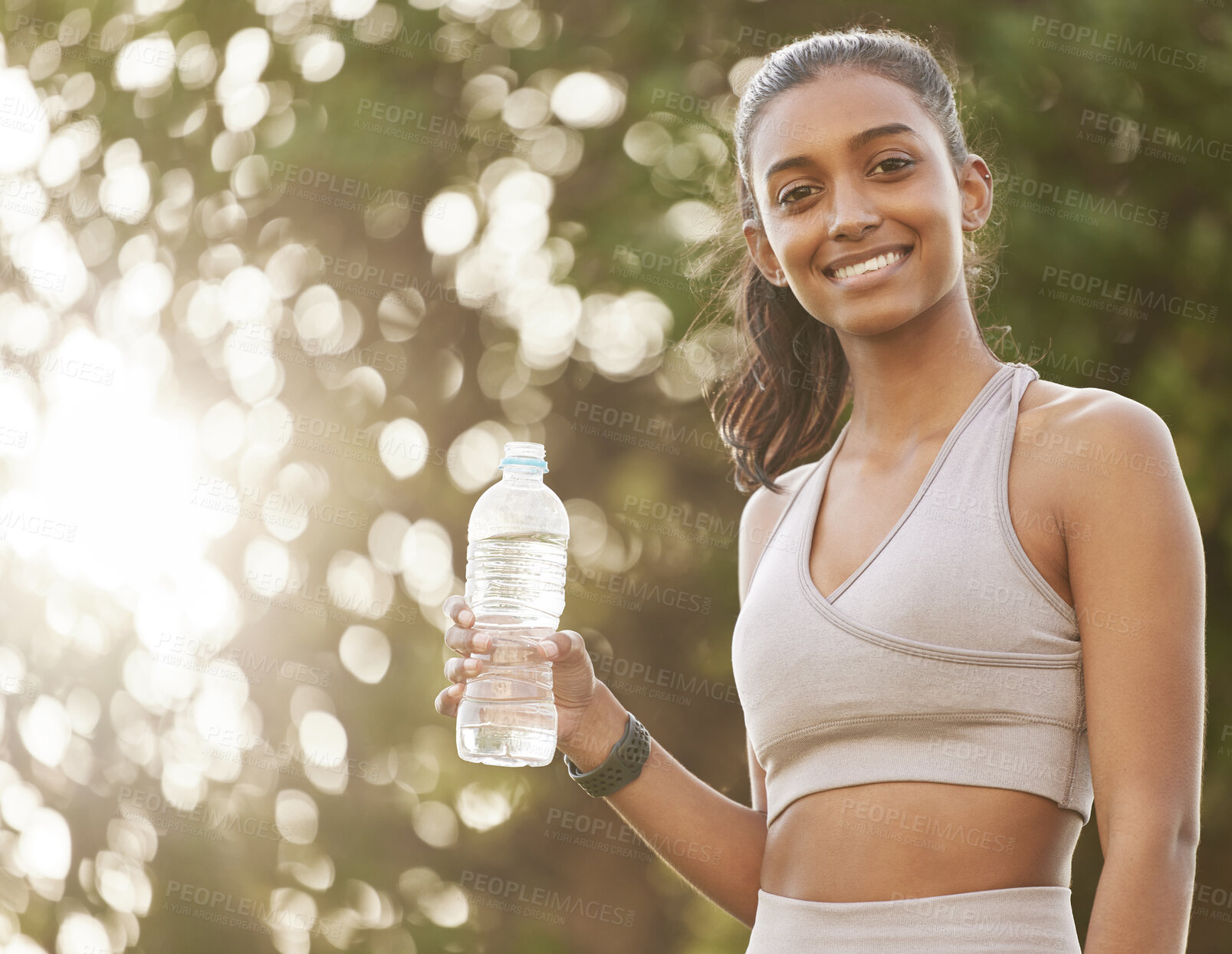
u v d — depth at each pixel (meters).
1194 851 1.83
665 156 6.78
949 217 2.14
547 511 2.89
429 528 7.08
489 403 7.08
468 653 2.34
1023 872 1.91
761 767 2.50
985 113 6.20
